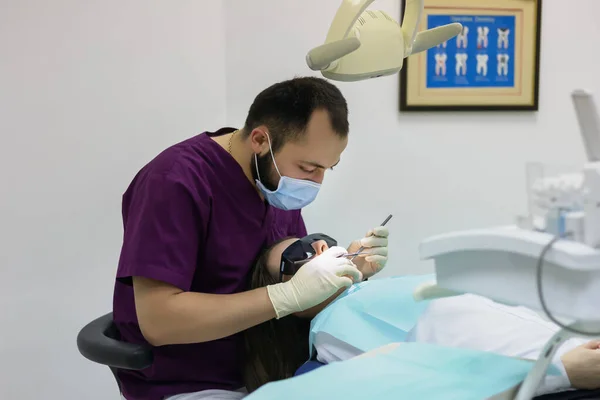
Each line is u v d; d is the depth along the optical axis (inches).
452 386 31.7
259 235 53.3
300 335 54.1
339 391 31.2
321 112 45.8
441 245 31.1
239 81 72.7
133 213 47.5
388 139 76.1
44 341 68.6
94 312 69.7
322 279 45.6
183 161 48.7
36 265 67.5
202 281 51.3
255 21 72.2
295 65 73.5
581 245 26.1
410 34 42.3
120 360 44.2
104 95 67.5
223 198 50.2
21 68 64.9
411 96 75.3
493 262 29.3
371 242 55.9
